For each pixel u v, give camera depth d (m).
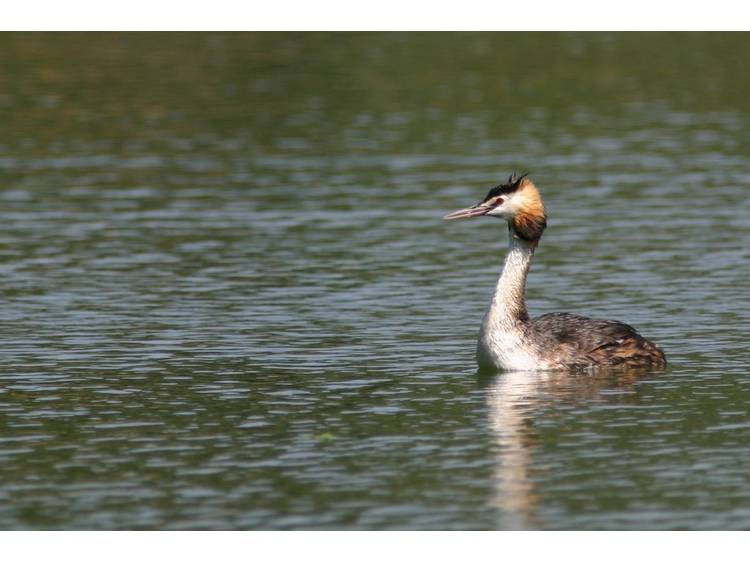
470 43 44.50
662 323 19.89
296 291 21.83
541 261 23.81
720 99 37.78
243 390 16.81
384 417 15.71
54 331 19.59
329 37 45.38
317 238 25.33
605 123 35.31
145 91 38.31
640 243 24.80
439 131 34.56
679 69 41.16
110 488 13.48
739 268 22.98
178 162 31.64
